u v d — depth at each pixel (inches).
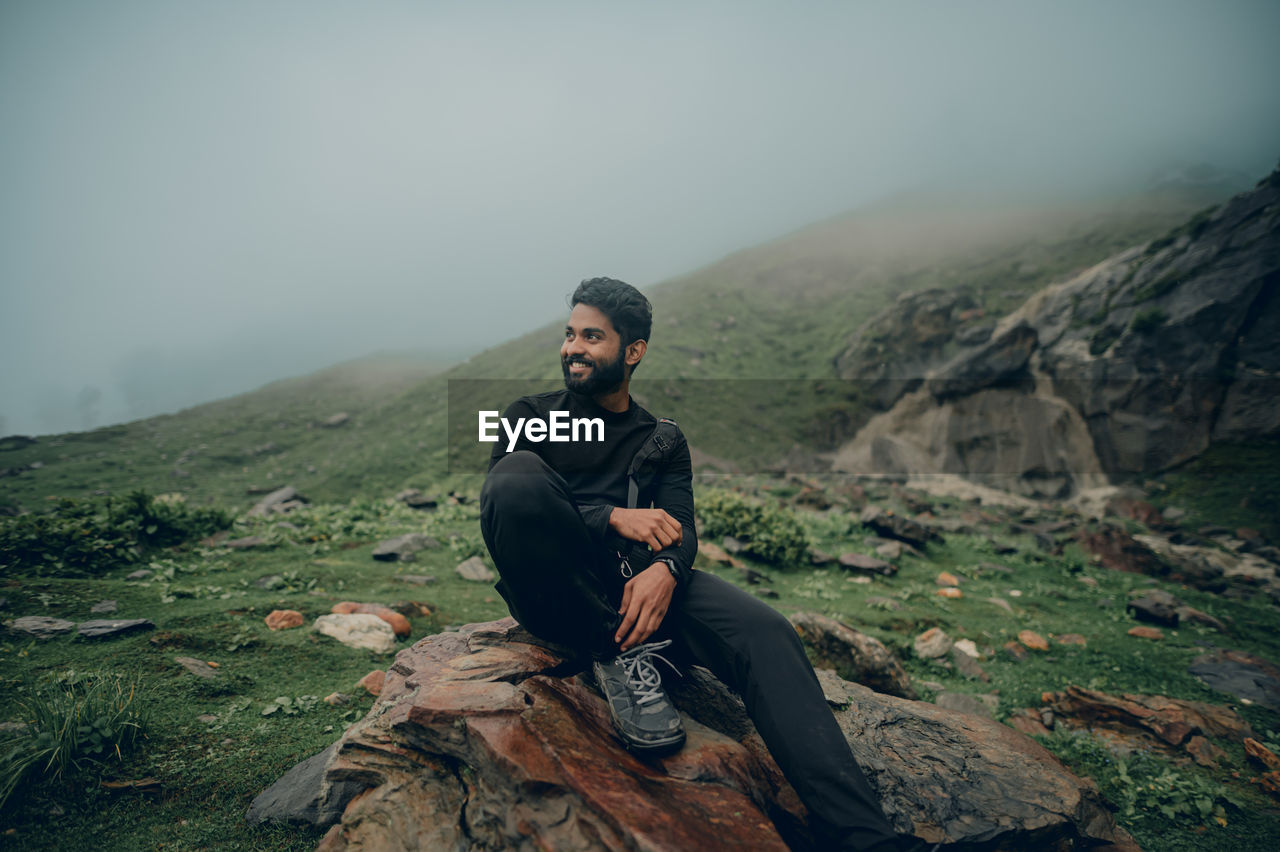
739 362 1318.9
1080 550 425.4
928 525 490.6
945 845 71.1
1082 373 883.4
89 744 94.0
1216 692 194.5
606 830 51.9
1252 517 604.7
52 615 157.3
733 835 54.7
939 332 1184.8
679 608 72.6
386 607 185.3
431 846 61.1
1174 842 115.6
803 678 66.6
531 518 62.6
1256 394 762.8
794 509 533.6
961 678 203.6
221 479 889.5
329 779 72.2
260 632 156.9
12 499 719.7
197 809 86.3
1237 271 832.3
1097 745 153.3
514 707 64.2
